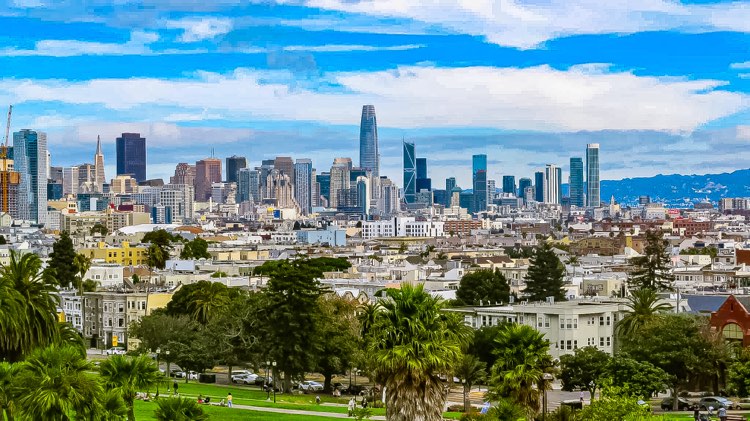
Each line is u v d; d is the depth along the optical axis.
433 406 112.81
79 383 149.38
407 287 118.56
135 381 164.88
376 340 115.75
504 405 156.25
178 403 166.12
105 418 152.00
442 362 112.56
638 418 163.25
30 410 145.00
